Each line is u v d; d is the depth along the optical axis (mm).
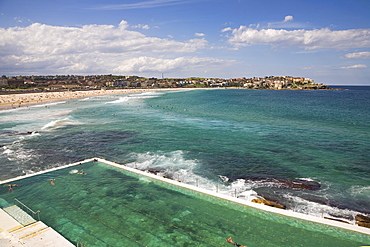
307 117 55594
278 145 31078
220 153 27969
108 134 38125
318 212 15711
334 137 35094
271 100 112625
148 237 12508
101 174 21000
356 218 14672
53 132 39625
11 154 28297
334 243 11953
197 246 11805
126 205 15789
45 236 11953
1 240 11547
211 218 14219
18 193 17516
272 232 12875
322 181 20422
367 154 27094
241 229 13164
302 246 11797
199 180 20750
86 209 15305
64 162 25656
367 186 19375
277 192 18516
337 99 118750
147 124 46688
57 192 17656
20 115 59719
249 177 21328
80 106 82375
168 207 15484
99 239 12320
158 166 24094
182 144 31938
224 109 73250
